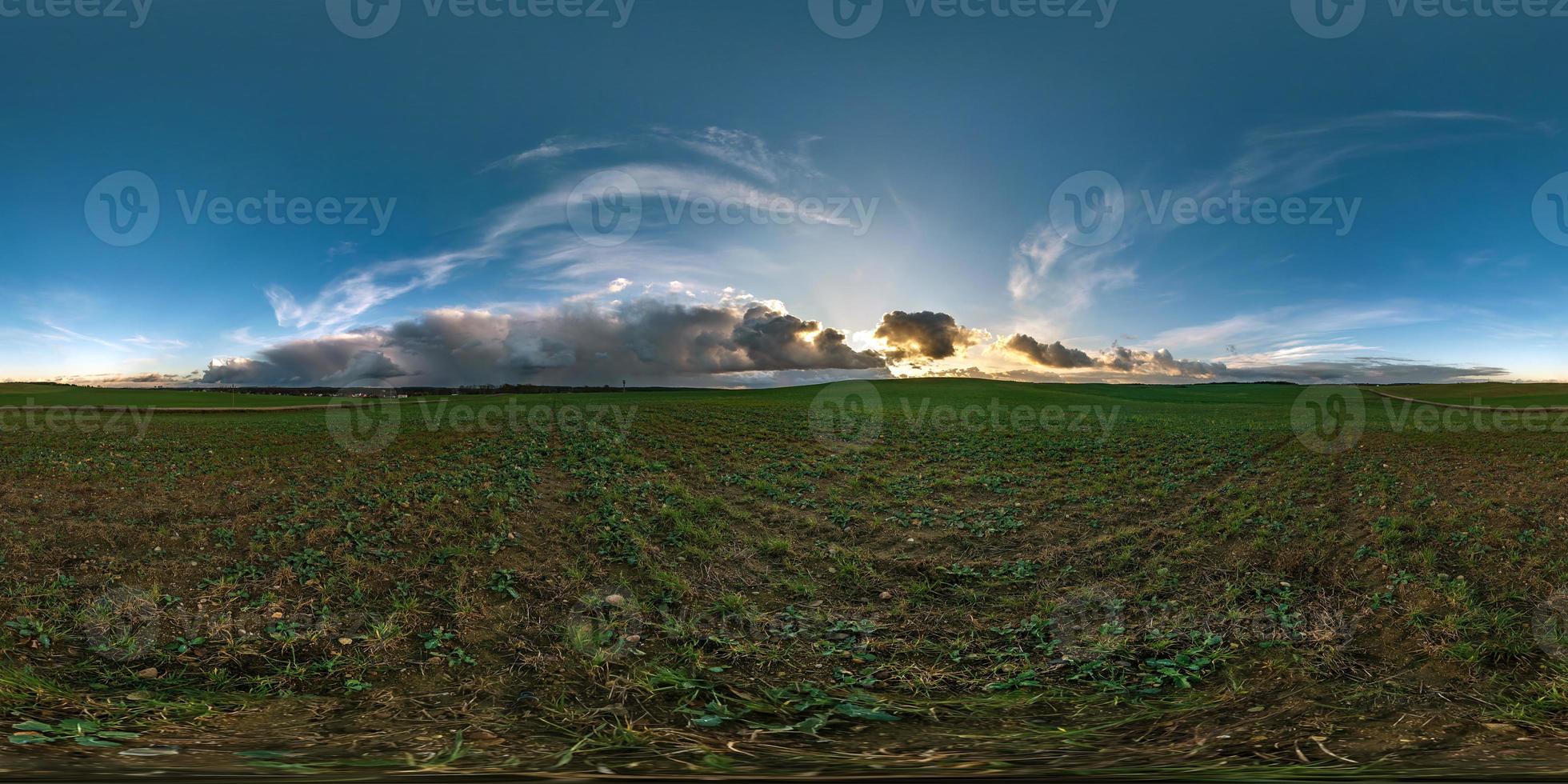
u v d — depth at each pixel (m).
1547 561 7.63
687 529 10.11
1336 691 5.03
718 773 3.42
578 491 11.98
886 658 6.39
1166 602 7.46
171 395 50.69
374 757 3.70
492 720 4.63
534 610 7.08
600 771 3.45
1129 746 4.03
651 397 43.84
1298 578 7.87
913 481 14.27
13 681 4.59
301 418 27.19
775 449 17.98
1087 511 11.71
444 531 9.15
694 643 6.50
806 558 9.38
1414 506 10.38
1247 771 3.41
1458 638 5.87
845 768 3.55
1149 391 63.97
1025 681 5.67
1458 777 3.20
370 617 6.59
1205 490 13.03
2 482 11.46
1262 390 67.88
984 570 9.00
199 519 9.39
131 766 3.22
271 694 5.07
